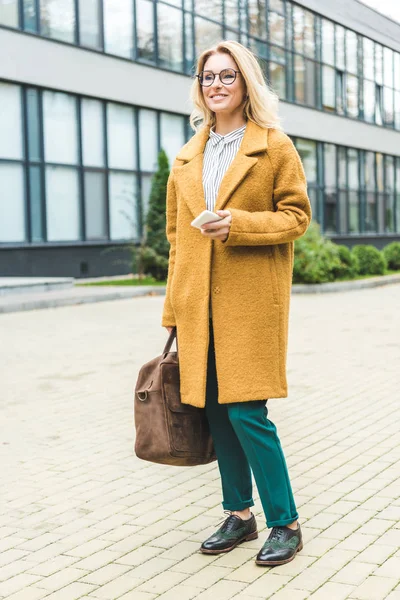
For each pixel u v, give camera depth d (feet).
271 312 10.28
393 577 9.79
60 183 64.95
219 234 9.75
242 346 10.18
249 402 10.24
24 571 10.54
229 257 10.27
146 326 37.55
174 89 75.36
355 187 112.47
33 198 62.54
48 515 12.80
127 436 17.87
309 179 100.94
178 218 10.77
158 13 73.20
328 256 62.85
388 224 122.62
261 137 10.34
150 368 10.68
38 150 62.80
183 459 10.62
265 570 10.17
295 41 95.35
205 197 10.49
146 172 73.61
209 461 10.98
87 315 42.55
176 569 10.37
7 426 18.98
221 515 12.51
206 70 10.55
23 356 29.17
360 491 13.33
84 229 67.15
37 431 18.45
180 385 10.48
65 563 10.77
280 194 10.34
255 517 12.33
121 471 15.20
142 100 71.87
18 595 9.77
